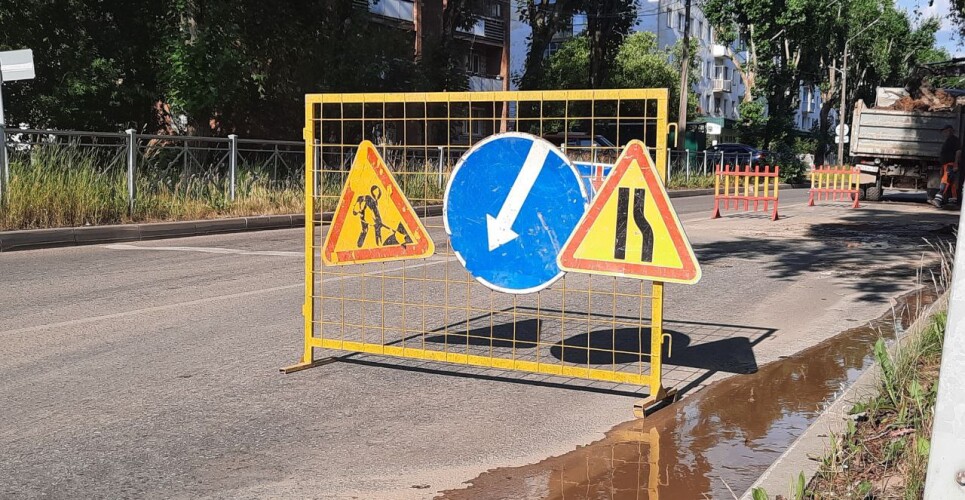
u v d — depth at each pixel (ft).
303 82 68.23
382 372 18.17
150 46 65.82
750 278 31.40
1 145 41.47
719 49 236.22
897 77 210.59
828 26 159.02
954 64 80.79
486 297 26.99
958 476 6.18
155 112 69.67
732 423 14.74
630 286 29.50
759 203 78.07
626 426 14.62
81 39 61.93
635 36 163.43
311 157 18.35
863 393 14.70
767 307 25.81
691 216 60.29
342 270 32.71
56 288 27.91
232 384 17.06
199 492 11.78
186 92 58.39
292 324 22.65
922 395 13.32
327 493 11.78
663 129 14.71
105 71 61.26
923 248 39.88
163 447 13.50
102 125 64.64
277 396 16.29
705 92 234.79
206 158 53.06
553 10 102.17
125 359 18.89
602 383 17.37
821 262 35.55
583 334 21.88
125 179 46.57
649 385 15.58
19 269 32.17
